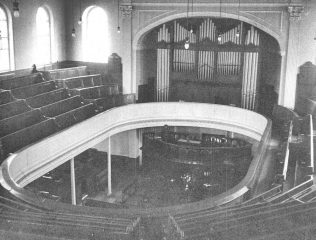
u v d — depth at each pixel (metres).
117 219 9.01
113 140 26.42
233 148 21.30
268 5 21.42
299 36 21.31
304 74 21.47
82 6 25.86
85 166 23.23
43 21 24.62
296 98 21.97
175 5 22.95
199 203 10.02
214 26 23.25
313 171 13.87
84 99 21.62
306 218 8.13
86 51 26.56
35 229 7.85
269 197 11.12
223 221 8.26
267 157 16.19
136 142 26.02
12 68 22.09
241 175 21.97
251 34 22.64
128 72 24.97
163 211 9.56
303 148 15.58
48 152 16.03
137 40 24.36
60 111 19.67
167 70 24.95
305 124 18.30
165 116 23.73
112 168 25.97
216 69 23.97
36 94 20.03
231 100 24.42
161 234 8.30
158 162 24.48
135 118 23.31
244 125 21.66
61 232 7.70
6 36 21.73
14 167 13.61
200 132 25.41
